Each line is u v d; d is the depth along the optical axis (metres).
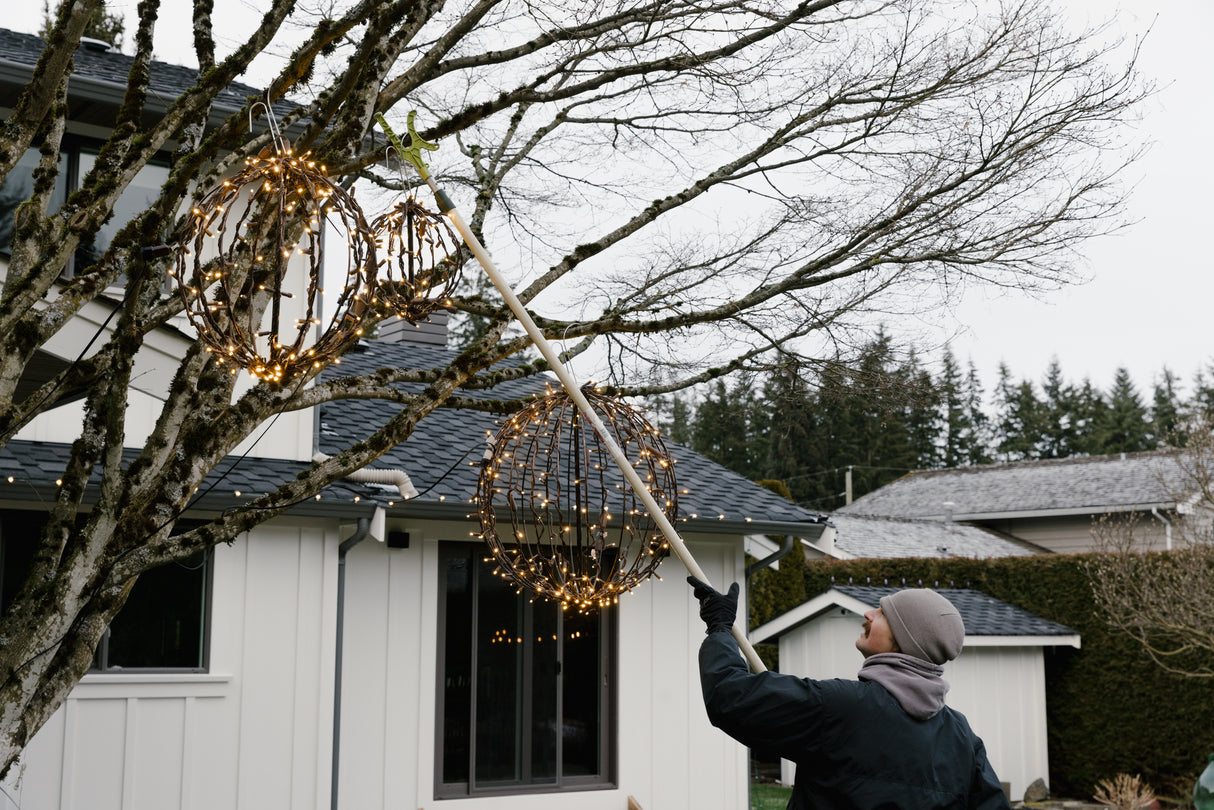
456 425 9.54
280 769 7.42
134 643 7.07
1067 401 50.50
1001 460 50.81
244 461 7.64
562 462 8.39
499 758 8.66
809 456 33.69
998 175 5.67
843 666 13.62
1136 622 12.30
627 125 6.42
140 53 4.45
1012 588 14.88
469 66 5.31
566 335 5.18
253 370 3.41
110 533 3.97
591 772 9.08
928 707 2.68
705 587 3.00
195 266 3.35
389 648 8.21
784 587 15.57
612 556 9.08
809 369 6.08
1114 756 13.68
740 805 9.70
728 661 2.71
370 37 4.26
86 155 7.91
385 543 8.27
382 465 8.12
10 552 6.84
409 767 8.18
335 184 3.41
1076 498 20.59
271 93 4.27
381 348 11.41
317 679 7.61
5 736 3.66
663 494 5.28
